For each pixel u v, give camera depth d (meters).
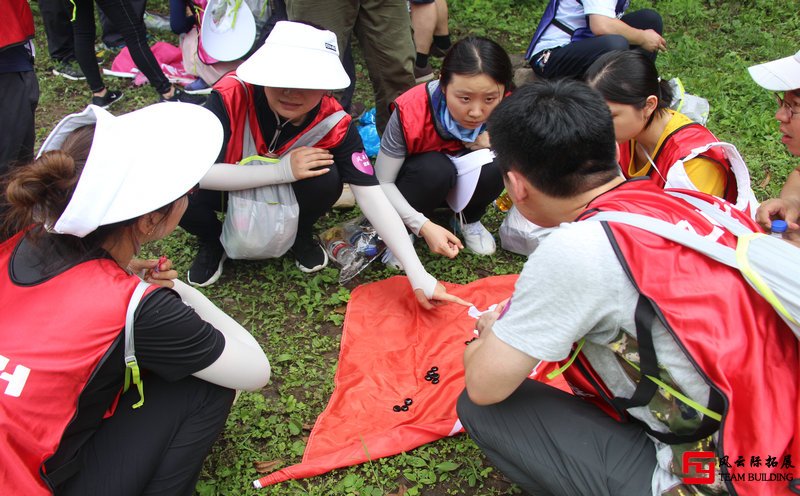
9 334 1.74
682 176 2.36
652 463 1.88
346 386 2.85
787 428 1.58
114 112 4.82
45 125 4.64
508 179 1.91
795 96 2.55
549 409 2.05
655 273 1.66
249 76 2.74
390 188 3.39
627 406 1.86
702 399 1.67
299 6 3.88
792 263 1.63
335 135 3.07
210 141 1.94
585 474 1.95
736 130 4.61
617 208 1.77
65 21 5.07
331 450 2.56
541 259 1.74
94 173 1.69
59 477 1.83
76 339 1.75
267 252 3.28
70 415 1.77
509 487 2.46
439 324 3.17
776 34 5.89
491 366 1.84
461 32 5.98
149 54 4.67
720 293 1.64
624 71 2.56
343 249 3.55
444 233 3.26
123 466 1.99
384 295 3.34
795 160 4.30
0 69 3.03
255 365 2.20
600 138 1.76
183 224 3.21
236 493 2.41
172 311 1.88
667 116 2.77
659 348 1.70
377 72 4.18
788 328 1.66
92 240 1.83
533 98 1.80
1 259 1.84
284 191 3.12
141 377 2.11
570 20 4.51
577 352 1.89
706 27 6.04
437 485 2.48
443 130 3.29
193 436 2.15
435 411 2.73
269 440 2.64
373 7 3.95
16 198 1.68
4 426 1.67
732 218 1.83
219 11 4.32
